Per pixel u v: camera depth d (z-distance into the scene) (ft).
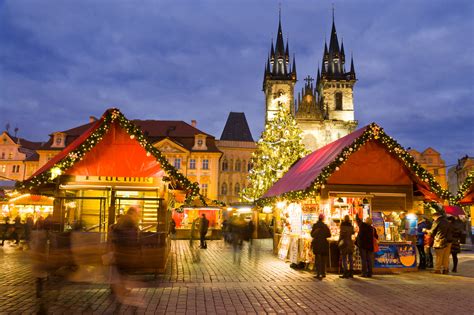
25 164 220.23
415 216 49.37
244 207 120.26
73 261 29.17
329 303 28.99
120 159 53.16
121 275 26.25
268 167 136.98
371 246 42.50
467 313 26.30
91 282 29.96
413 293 33.04
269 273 43.80
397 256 46.26
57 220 48.32
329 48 305.32
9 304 26.99
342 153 46.03
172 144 208.85
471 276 43.16
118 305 25.35
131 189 52.80
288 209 59.52
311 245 42.45
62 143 212.84
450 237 45.32
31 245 29.17
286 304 28.50
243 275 41.88
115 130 53.31
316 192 48.70
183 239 106.93
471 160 247.70
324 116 280.92
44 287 28.78
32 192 54.39
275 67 300.61
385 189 49.47
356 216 46.78
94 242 29.73
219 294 31.55
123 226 29.50
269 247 82.99
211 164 211.61
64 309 25.82
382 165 49.83
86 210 59.16
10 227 81.15
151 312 25.58
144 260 39.88
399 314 26.00
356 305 28.43
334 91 284.41
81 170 52.34
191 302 28.53
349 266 42.01
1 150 223.51
